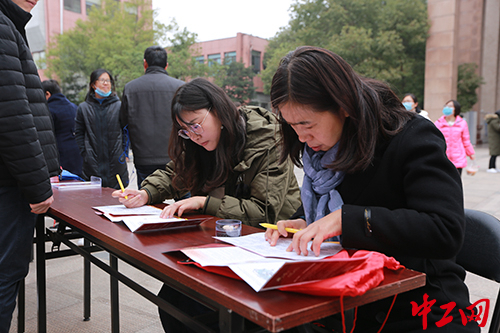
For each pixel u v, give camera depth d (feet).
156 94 11.95
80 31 86.79
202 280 3.14
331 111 3.79
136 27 85.92
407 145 3.79
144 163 12.05
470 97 95.55
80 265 11.56
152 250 4.05
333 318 3.87
